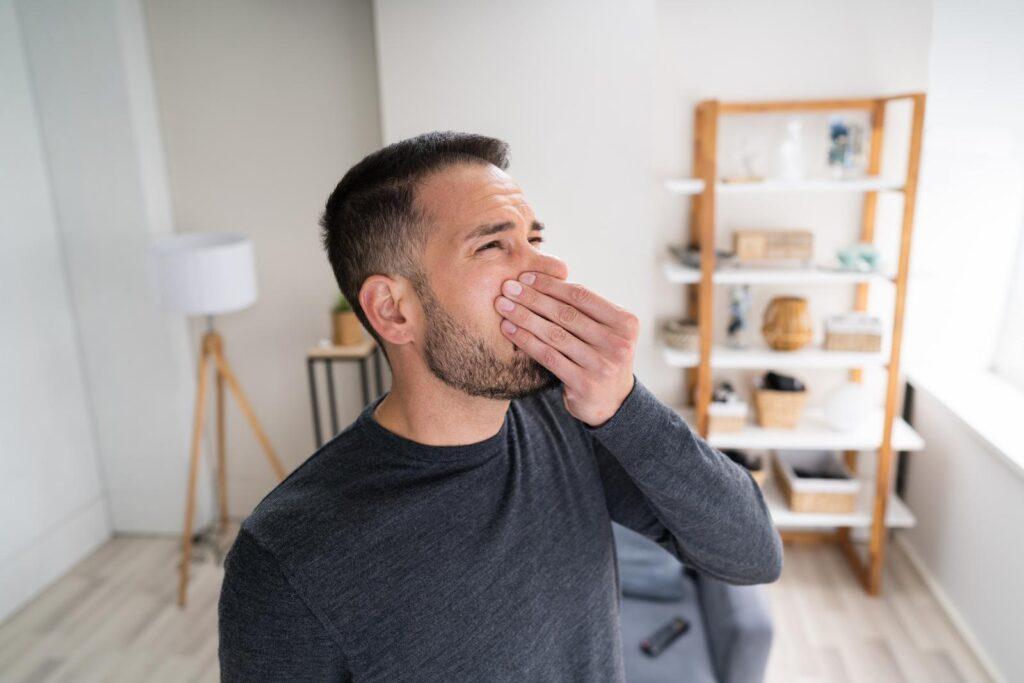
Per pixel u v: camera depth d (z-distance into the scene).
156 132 3.05
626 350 0.78
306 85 3.00
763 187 2.55
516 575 0.86
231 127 3.07
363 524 0.79
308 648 0.79
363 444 0.86
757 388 2.87
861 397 2.76
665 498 0.87
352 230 0.84
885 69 2.74
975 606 2.51
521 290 0.79
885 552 3.12
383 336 0.85
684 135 2.88
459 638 0.82
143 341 3.16
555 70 2.74
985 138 2.62
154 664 2.57
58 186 3.00
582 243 2.90
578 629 0.92
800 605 2.79
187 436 3.29
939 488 2.79
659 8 2.77
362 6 2.90
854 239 2.91
